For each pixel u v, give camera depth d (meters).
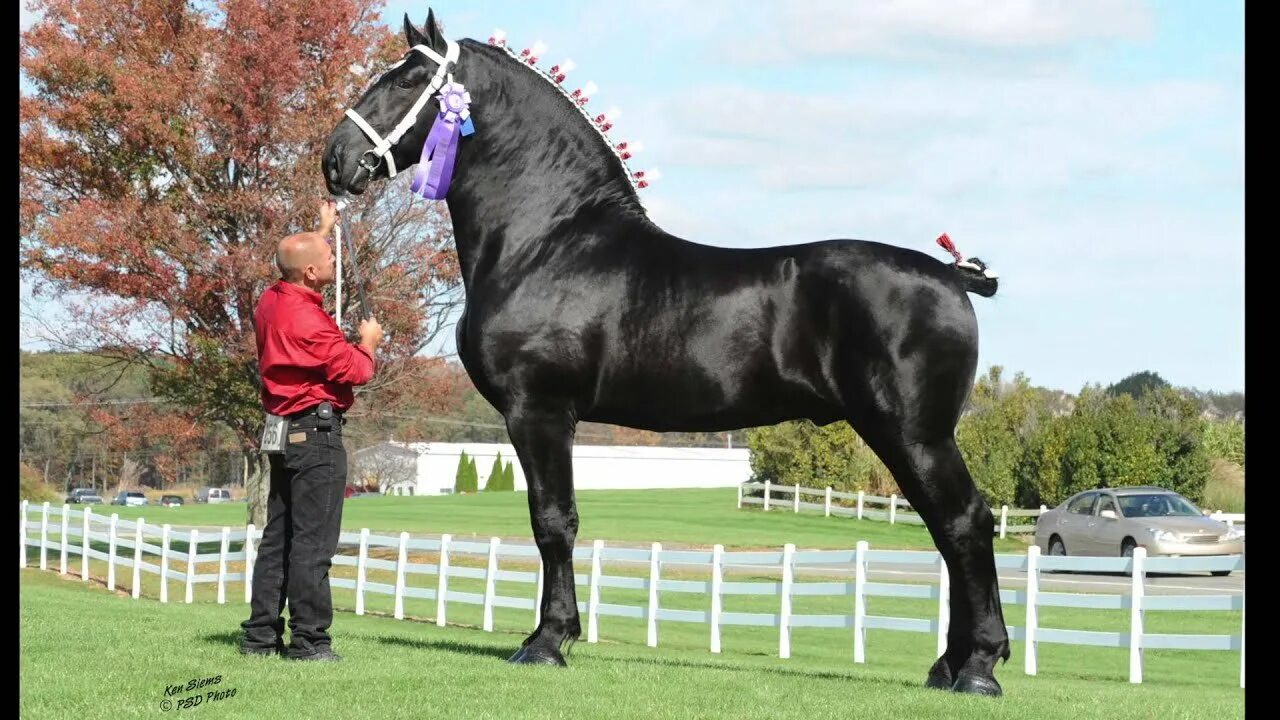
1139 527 24.20
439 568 16.19
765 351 6.58
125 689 5.79
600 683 6.29
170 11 26.16
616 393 6.82
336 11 24.84
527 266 6.97
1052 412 40.31
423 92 7.04
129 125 24.52
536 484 6.88
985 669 6.43
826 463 43.50
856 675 8.63
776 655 13.70
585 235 6.96
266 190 24.80
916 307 6.40
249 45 23.86
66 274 24.58
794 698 6.06
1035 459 37.47
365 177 7.05
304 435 6.80
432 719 5.27
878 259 6.52
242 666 6.54
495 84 7.14
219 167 24.64
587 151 7.14
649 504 45.12
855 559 12.44
